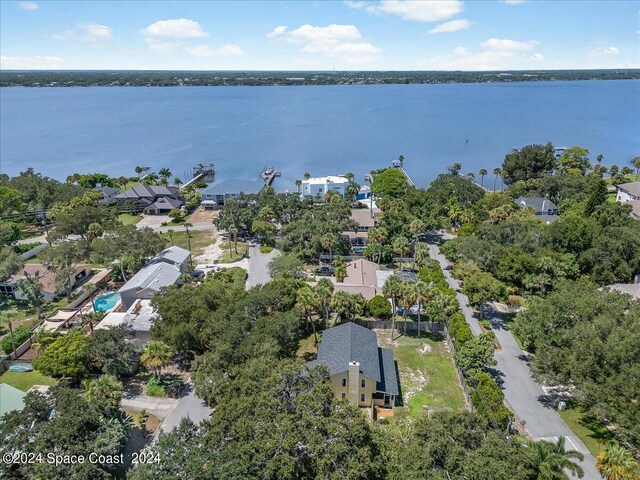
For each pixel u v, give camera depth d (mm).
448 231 110062
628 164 179125
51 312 70250
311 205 121312
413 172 175875
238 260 92312
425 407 50094
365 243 97375
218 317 54938
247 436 35406
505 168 149875
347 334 54906
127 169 182500
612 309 51312
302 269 82375
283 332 52625
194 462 32438
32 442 35188
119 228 87688
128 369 52438
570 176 122250
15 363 56156
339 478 32469
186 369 56500
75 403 38344
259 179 157750
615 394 41250
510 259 73500
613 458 34406
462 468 32188
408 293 61125
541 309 54031
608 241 74688
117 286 80562
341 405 37938
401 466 33812
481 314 68562
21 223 112000
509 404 50188
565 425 47000
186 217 122375
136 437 44812
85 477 33531
